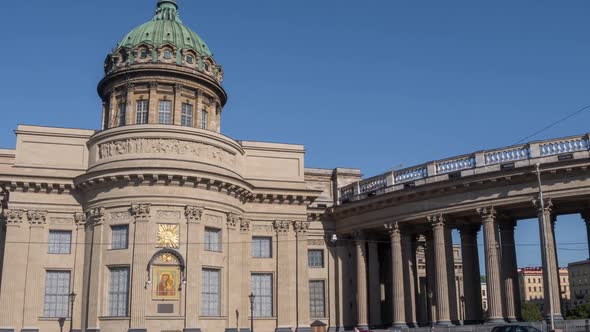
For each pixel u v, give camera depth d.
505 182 43.38
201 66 57.69
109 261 45.69
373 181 54.03
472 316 48.56
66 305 47.34
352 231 54.94
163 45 56.16
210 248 47.91
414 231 53.81
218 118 59.25
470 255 49.66
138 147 47.16
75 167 49.00
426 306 60.66
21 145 48.34
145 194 46.00
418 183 48.53
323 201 59.50
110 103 55.69
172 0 62.16
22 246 46.91
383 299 56.41
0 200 50.09
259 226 53.09
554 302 40.34
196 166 47.09
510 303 45.62
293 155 55.41
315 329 54.53
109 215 46.47
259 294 52.22
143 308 44.00
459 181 45.19
